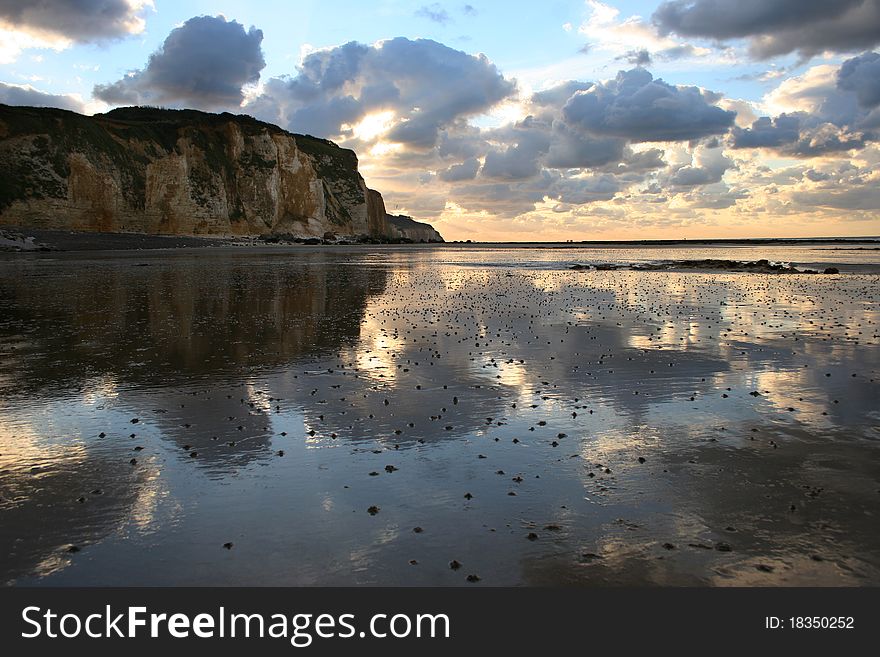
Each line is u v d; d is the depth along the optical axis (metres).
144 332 16.03
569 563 4.81
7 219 73.00
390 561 4.84
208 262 51.06
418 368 11.73
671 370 11.48
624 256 83.88
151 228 92.44
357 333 16.09
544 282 35.19
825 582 4.57
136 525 5.41
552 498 5.94
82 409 8.94
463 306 22.58
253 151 117.19
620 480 6.36
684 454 7.09
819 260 61.22
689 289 29.98
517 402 9.32
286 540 5.15
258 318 18.92
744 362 12.17
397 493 6.06
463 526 5.38
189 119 114.00
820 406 9.00
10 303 22.06
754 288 30.42
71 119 82.81
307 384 10.44
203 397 9.59
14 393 9.84
